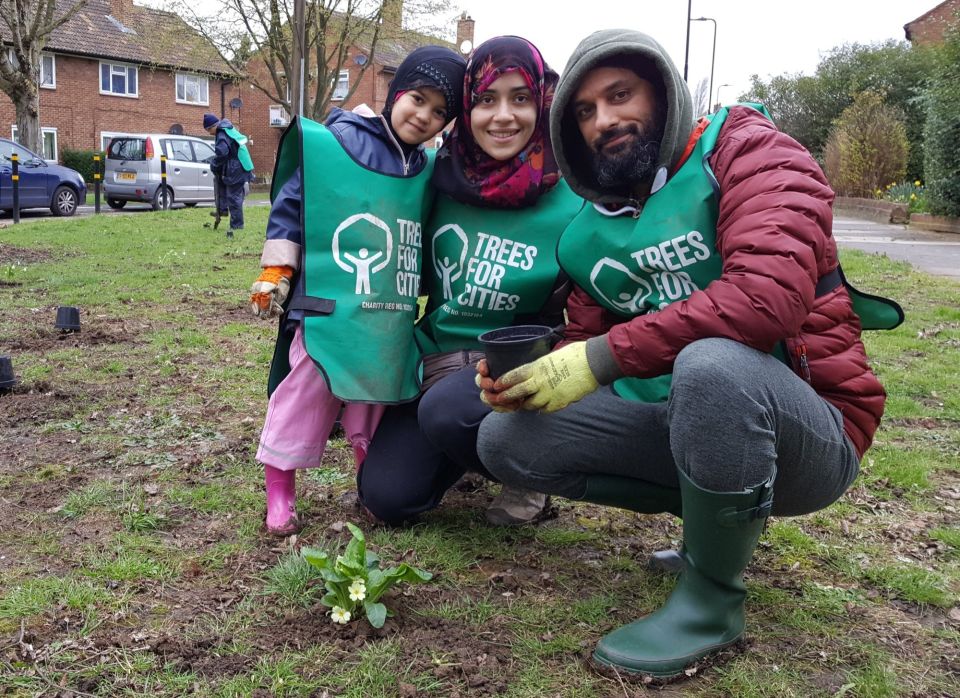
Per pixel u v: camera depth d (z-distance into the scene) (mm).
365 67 28969
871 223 19719
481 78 2553
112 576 2498
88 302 7387
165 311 7051
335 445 3820
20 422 4055
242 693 1963
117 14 35781
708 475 1938
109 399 4441
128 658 2086
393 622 2275
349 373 2658
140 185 20828
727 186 2061
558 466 2355
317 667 2076
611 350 1980
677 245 2166
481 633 2250
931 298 8328
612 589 2523
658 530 2998
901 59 33750
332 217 2668
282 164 2756
